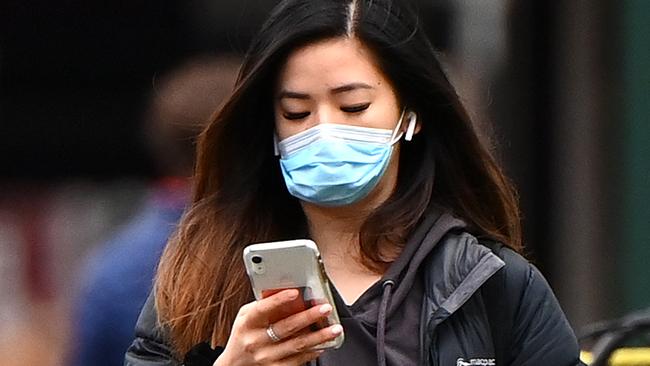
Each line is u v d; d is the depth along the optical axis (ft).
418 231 27.89
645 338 39.75
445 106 28.55
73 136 72.64
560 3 67.36
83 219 72.95
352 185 27.35
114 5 71.20
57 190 73.31
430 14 66.64
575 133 67.72
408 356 26.99
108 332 42.52
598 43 67.46
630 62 67.36
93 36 71.82
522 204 67.97
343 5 27.50
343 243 28.27
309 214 28.55
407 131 28.17
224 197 29.27
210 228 29.04
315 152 27.27
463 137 28.91
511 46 67.31
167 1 70.18
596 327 37.55
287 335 25.11
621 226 67.82
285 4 27.68
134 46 71.15
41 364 71.82
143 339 29.01
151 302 29.22
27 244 72.90
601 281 67.77
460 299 26.71
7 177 73.00
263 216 29.22
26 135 72.69
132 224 43.06
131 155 72.74
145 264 42.19
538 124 67.97
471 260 27.09
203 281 28.53
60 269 72.84
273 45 27.43
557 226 68.23
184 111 43.01
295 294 24.91
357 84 27.35
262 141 29.14
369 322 27.22
